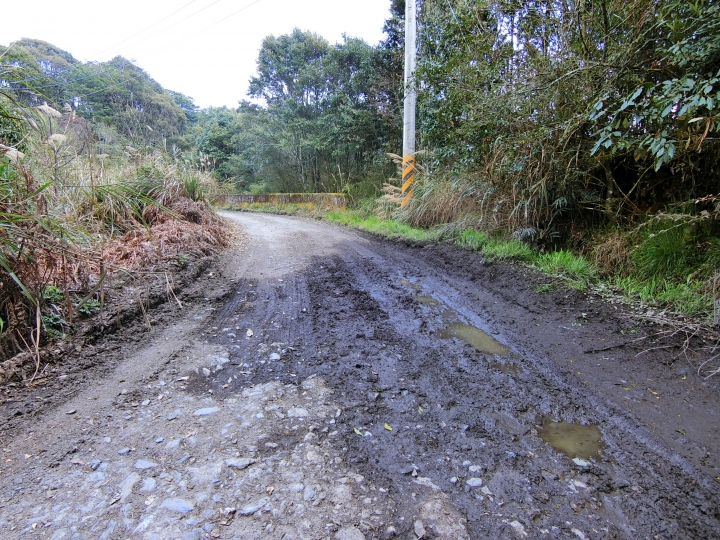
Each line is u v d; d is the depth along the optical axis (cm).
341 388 229
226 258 557
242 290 418
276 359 264
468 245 553
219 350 276
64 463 163
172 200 642
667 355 257
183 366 251
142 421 193
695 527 138
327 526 135
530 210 495
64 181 422
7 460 163
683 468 167
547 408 211
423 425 196
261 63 1953
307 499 147
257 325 324
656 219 364
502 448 179
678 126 325
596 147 344
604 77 385
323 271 508
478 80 541
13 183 262
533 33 494
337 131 1402
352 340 297
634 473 164
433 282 460
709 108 262
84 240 328
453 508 144
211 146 2570
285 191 1881
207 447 175
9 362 224
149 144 786
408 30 836
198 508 141
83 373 234
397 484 156
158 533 130
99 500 144
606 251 407
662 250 351
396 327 325
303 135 1688
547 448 179
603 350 274
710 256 327
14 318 238
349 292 418
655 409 208
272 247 673
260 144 1902
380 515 140
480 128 555
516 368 255
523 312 354
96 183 474
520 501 149
